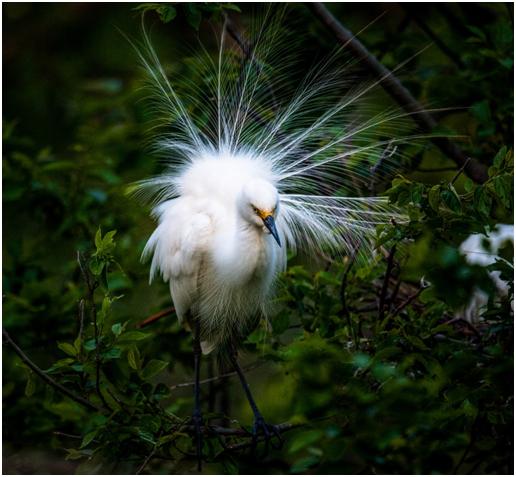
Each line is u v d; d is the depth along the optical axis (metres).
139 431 7.30
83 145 12.01
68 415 9.30
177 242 8.95
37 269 11.35
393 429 6.50
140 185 9.53
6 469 10.17
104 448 7.50
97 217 11.62
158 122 9.98
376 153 9.10
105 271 7.32
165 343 10.62
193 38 13.86
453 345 7.65
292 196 9.09
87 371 7.32
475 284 6.83
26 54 16.83
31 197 11.58
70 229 11.58
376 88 10.24
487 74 10.13
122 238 11.34
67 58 16.70
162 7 9.24
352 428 6.57
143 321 10.18
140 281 11.30
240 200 8.24
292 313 9.26
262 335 9.38
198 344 9.57
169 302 10.86
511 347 7.36
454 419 7.07
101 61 16.62
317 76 9.55
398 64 11.11
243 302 9.22
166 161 9.97
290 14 10.77
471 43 10.31
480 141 10.38
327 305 8.62
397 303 9.12
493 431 7.69
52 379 7.46
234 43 10.54
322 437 6.83
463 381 7.07
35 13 17.33
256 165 9.05
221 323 9.40
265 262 8.57
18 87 16.52
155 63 10.26
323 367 6.79
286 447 9.34
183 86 10.00
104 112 13.26
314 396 6.70
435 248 7.36
